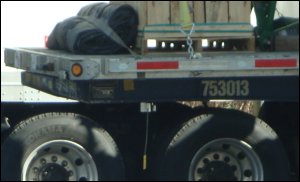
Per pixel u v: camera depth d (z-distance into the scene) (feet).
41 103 47.47
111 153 43.62
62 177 43.78
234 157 43.91
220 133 43.21
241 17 43.11
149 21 42.68
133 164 46.21
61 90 44.29
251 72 40.86
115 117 46.06
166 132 44.42
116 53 43.98
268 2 45.16
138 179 46.11
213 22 42.88
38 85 47.70
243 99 41.75
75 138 43.47
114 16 43.75
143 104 44.04
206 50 45.32
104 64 40.16
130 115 45.98
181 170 43.14
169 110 45.19
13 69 51.19
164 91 41.34
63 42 47.93
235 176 43.88
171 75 40.57
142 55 42.45
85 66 39.93
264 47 45.57
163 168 43.21
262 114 46.24
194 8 42.73
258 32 45.39
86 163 43.65
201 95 41.52
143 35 42.73
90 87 41.09
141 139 46.14
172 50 44.80
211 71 40.63
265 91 41.70
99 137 43.60
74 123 43.52
